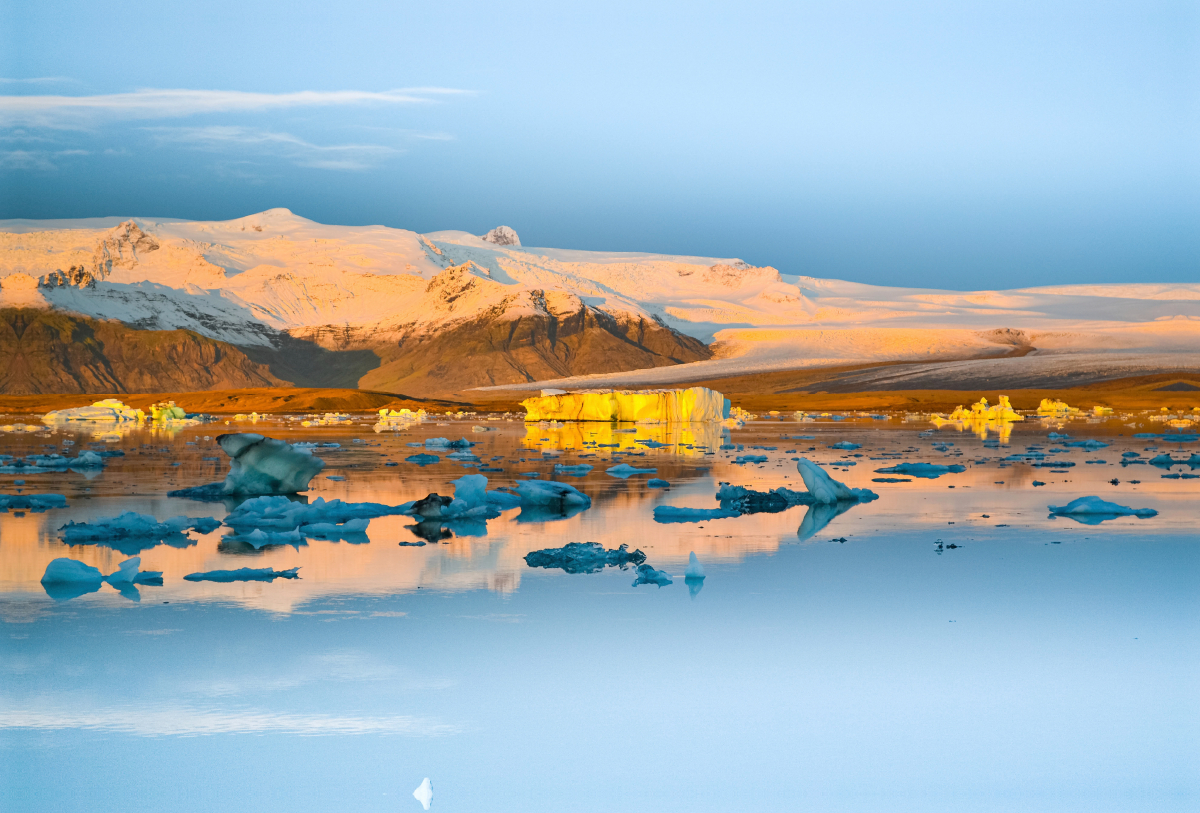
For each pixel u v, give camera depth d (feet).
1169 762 28.68
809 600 46.98
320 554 59.36
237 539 65.00
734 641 39.86
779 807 25.99
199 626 41.96
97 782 27.04
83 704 32.60
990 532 67.92
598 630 41.39
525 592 48.57
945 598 47.34
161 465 125.80
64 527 69.41
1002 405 328.70
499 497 83.30
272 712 31.94
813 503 84.17
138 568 52.08
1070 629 41.93
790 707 32.68
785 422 309.01
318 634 40.73
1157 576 52.49
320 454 150.30
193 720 31.32
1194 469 120.37
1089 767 28.43
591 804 26.07
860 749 29.48
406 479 107.45
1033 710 32.55
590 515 77.56
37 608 45.11
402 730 30.58
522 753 29.04
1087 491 94.43
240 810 25.63
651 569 51.85
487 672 35.88
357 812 25.52
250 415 373.20
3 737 29.99
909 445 175.52
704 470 119.75
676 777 27.63
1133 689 34.47
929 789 27.07
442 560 57.26
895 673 35.99
